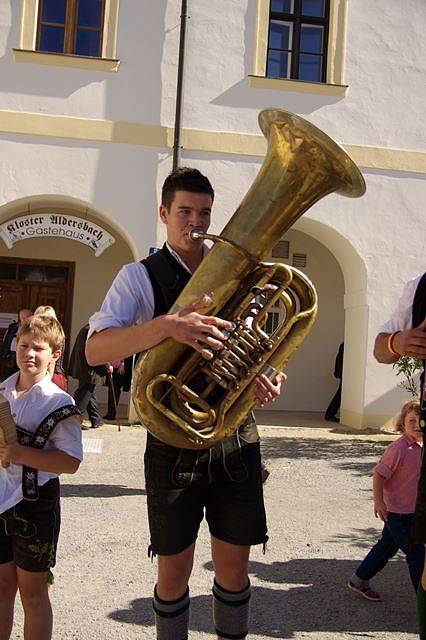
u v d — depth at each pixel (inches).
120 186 443.5
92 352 108.0
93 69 442.3
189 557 108.9
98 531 213.8
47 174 437.1
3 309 577.3
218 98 454.6
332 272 594.9
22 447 112.0
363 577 168.4
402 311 113.7
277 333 104.7
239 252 102.7
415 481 159.2
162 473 107.3
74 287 582.9
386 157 469.4
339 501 263.9
